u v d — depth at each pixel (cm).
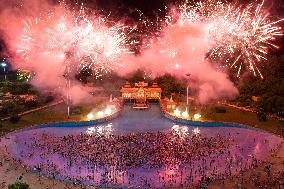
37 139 10219
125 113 12725
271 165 8588
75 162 8819
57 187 7700
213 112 12100
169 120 11969
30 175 8194
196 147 9606
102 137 10375
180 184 7812
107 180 8000
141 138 10288
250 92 12850
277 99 11512
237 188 7612
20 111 12138
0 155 9200
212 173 8281
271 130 10612
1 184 7744
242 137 10300
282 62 13038
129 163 8731
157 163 8744
